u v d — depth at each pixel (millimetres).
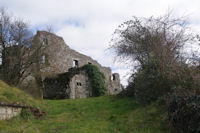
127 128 7312
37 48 20359
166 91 8711
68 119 9602
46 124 8695
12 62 17578
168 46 9414
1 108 8352
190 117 5508
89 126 8023
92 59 32812
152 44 10789
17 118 8977
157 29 10914
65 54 27922
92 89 24984
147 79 9570
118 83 34312
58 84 23594
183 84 7473
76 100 15766
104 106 11930
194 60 7672
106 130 7434
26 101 11312
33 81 20844
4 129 7473
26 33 19344
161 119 7219
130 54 12867
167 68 8578
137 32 12438
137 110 9156
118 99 13328
